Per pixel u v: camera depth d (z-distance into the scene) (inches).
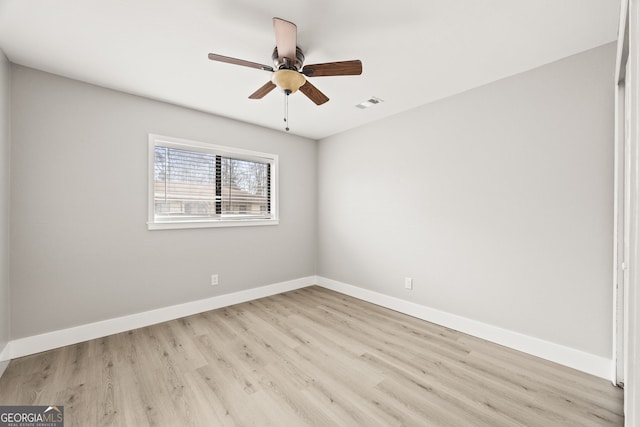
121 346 92.2
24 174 85.7
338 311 125.6
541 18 65.1
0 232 77.4
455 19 65.7
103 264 99.7
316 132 154.4
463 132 103.7
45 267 89.2
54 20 65.8
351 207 148.6
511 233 92.2
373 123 136.1
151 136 109.1
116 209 102.0
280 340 97.0
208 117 124.4
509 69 87.9
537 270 87.0
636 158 35.0
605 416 61.4
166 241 114.1
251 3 61.0
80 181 95.0
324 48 77.2
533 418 61.0
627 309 38.9
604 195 75.8
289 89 73.7
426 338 98.9
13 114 84.0
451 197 107.4
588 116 77.9
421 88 100.9
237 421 60.2
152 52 79.1
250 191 142.6
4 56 79.4
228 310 126.3
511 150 92.0
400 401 66.4
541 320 86.3
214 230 128.0
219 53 80.0
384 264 132.1
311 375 76.6
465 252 103.4
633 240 36.6
